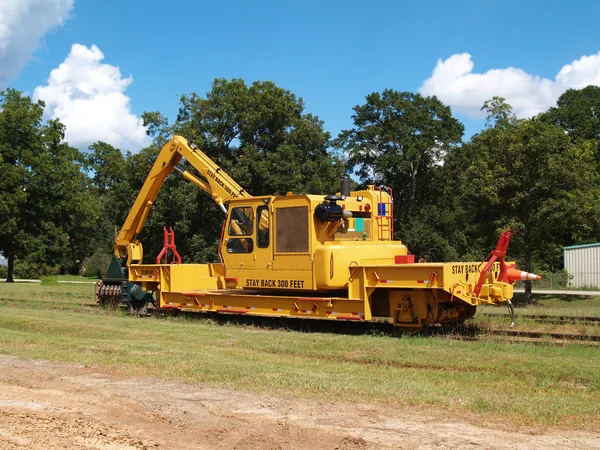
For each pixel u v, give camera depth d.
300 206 13.78
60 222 50.38
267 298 14.48
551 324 14.18
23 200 44.81
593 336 11.98
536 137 23.59
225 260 15.24
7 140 46.56
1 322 15.55
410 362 9.84
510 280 13.53
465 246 49.78
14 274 61.94
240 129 35.72
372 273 13.05
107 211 69.62
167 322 15.55
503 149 24.27
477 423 6.29
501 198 24.00
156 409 6.90
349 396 7.30
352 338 12.12
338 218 13.50
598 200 25.22
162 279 17.11
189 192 33.28
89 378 8.52
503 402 7.05
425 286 12.27
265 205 14.52
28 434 6.18
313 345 11.33
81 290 30.14
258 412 6.68
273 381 8.07
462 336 12.36
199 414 6.67
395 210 54.78
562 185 23.88
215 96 35.28
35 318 15.95
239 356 10.30
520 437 5.84
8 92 48.72
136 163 35.09
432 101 54.50
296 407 6.85
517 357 9.94
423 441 5.71
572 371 8.80
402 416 6.52
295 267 13.81
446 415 6.57
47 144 48.69
